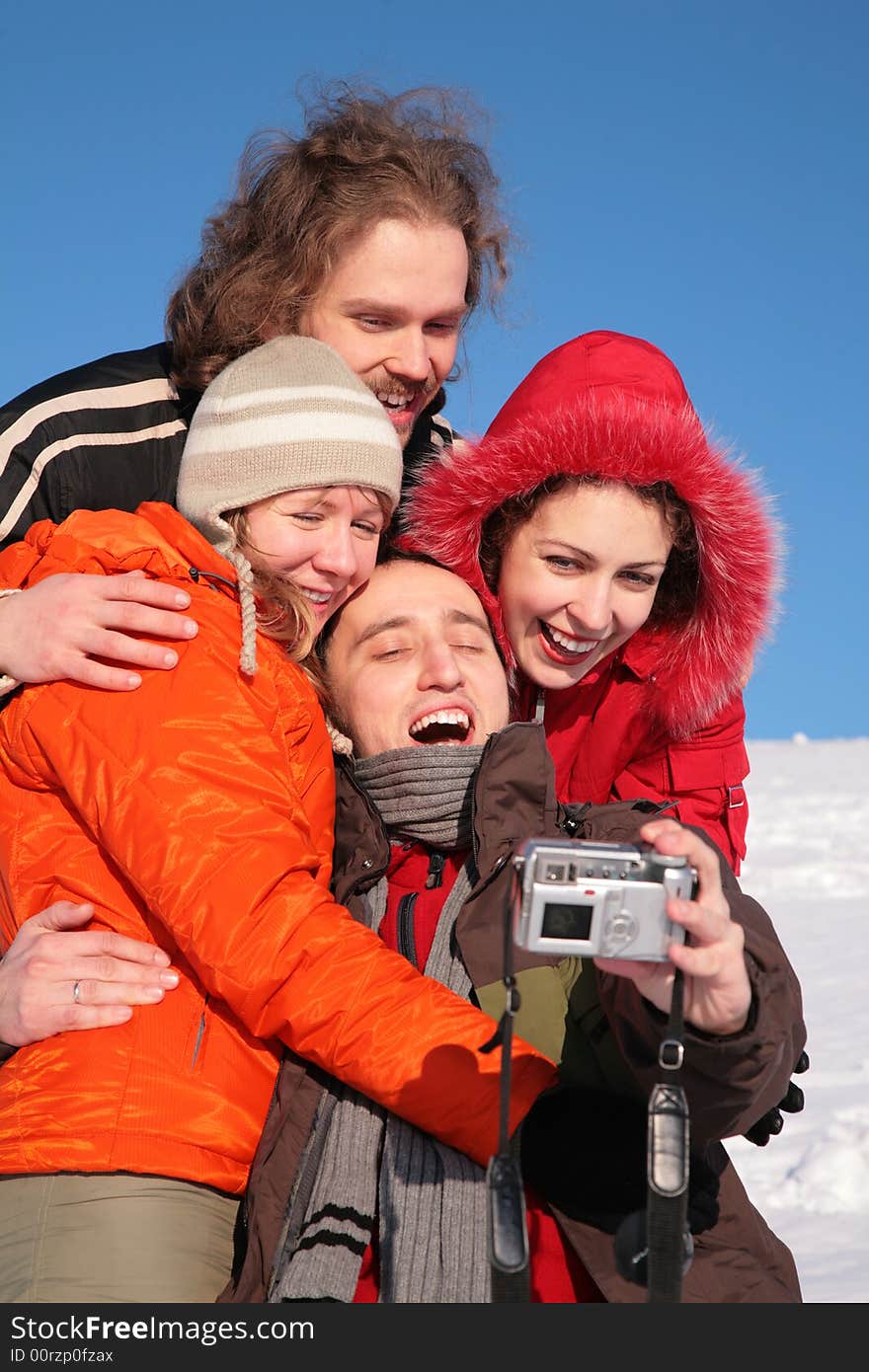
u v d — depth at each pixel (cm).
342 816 263
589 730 335
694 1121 206
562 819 257
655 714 336
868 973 688
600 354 319
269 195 338
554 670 307
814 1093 485
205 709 236
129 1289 214
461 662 272
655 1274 171
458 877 255
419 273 325
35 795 253
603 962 189
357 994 215
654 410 295
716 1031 192
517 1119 213
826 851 1191
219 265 354
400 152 331
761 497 313
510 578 304
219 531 280
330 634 282
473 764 257
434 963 244
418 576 281
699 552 313
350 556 277
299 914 220
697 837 183
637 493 295
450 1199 216
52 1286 215
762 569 315
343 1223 218
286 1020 217
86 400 350
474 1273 212
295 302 330
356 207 321
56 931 241
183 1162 221
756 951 197
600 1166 221
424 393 344
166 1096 223
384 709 269
